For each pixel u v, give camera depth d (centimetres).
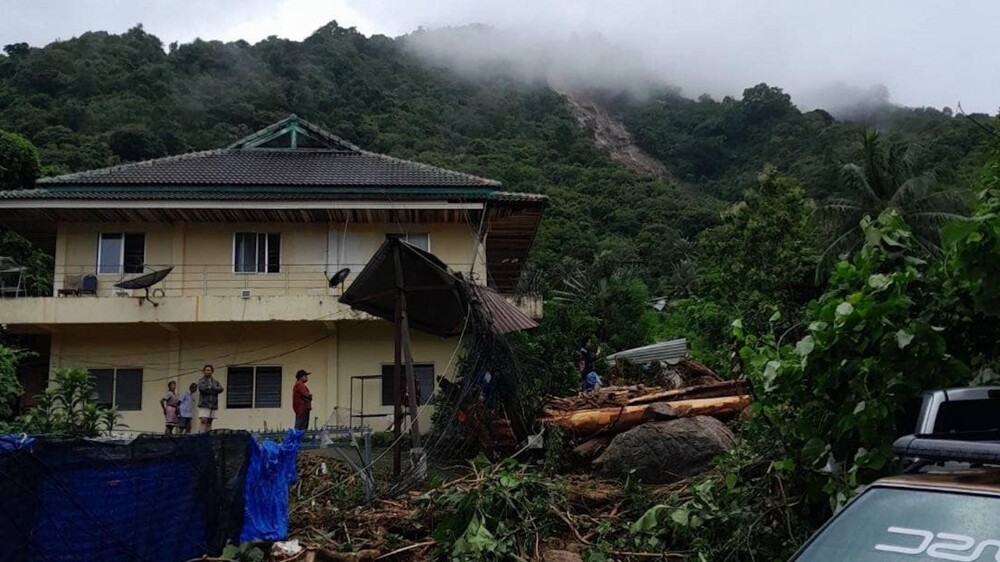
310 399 1700
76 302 1942
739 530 604
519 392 1302
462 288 1206
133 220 2058
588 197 6806
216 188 2020
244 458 788
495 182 2095
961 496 293
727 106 12050
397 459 1059
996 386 493
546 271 4650
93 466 668
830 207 3033
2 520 605
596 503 857
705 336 3012
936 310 567
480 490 799
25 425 1202
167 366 2045
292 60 8756
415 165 2327
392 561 751
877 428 517
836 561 300
